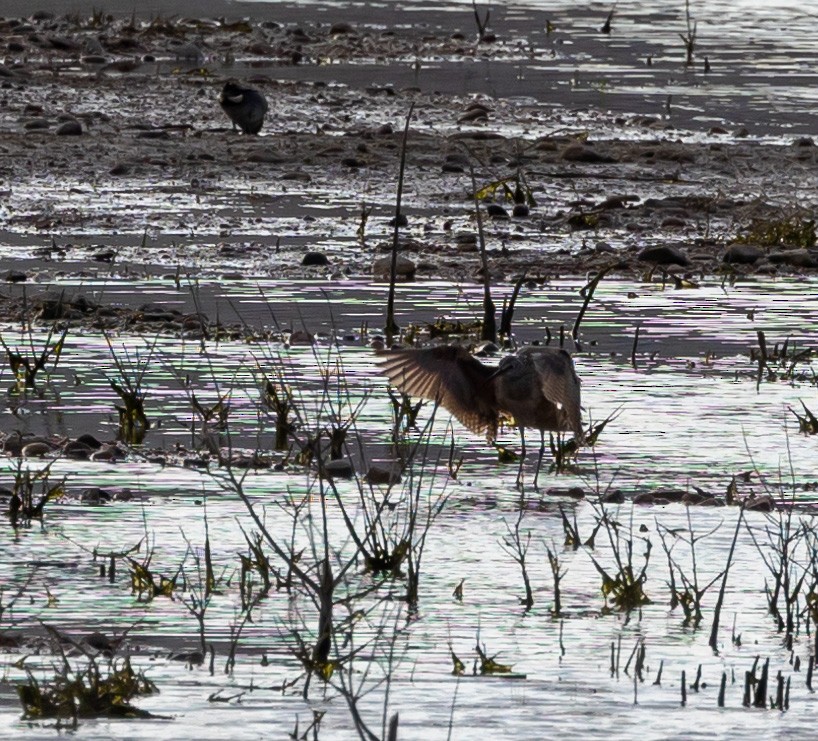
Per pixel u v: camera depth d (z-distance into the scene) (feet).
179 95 230.48
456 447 91.25
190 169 179.93
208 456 86.99
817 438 93.97
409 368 75.20
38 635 61.21
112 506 78.07
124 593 66.08
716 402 101.86
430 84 253.65
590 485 84.38
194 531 74.43
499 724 52.90
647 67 279.08
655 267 143.23
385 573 69.87
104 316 120.47
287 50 286.46
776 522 77.61
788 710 54.90
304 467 85.56
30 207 159.02
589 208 165.89
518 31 325.01
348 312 124.67
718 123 222.07
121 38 284.00
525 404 75.25
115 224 153.69
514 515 78.69
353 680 57.26
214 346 112.88
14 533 73.77
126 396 92.17
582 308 121.60
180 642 60.80
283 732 51.78
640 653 59.26
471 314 125.18
